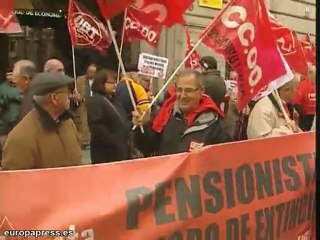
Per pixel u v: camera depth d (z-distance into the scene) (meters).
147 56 3.20
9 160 2.29
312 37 5.54
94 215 2.07
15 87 2.57
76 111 2.91
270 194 2.73
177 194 2.33
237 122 3.50
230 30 2.81
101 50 2.93
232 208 2.54
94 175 2.09
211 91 3.34
